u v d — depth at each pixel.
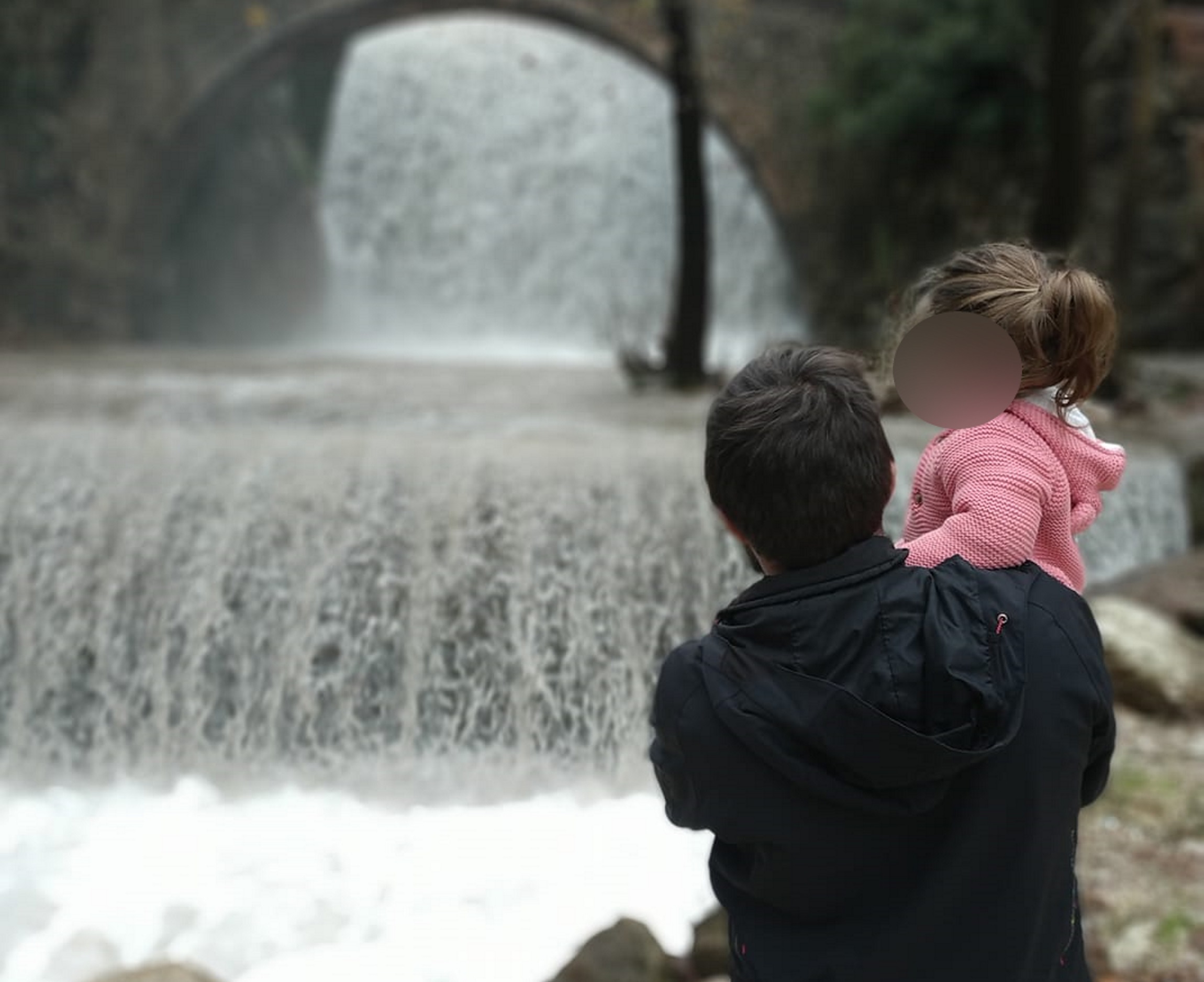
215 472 5.78
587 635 5.46
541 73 26.72
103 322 21.00
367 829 5.08
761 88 20.86
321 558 5.57
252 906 4.46
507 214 26.64
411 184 26.91
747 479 1.45
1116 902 4.07
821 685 1.35
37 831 5.02
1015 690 1.37
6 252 19.55
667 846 4.91
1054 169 10.12
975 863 1.38
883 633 1.38
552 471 5.62
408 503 5.61
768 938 1.47
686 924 4.39
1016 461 1.53
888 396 1.66
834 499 1.42
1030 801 1.38
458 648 5.47
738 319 24.12
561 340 26.03
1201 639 6.59
